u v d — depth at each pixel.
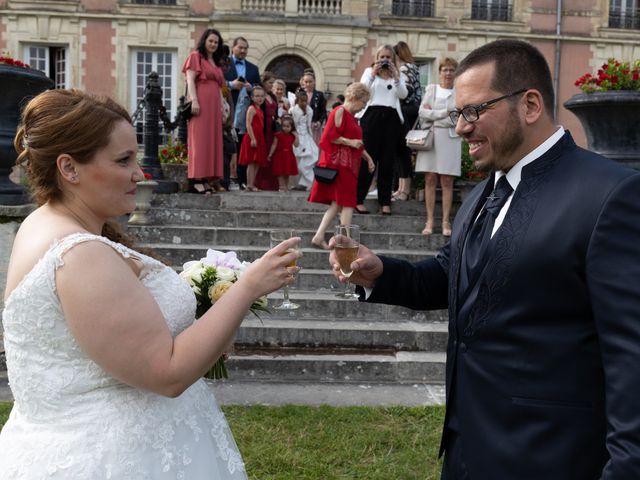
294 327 5.26
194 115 7.65
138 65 21.88
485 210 1.94
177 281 1.86
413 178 8.49
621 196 1.63
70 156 1.70
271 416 4.08
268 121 9.72
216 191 8.17
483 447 1.76
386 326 5.43
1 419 3.93
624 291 1.54
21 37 21.17
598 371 1.67
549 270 1.69
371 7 22.17
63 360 1.65
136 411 1.70
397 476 3.38
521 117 1.83
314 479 3.33
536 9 22.73
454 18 22.59
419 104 8.07
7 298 1.70
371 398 4.54
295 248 1.76
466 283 1.91
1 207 5.16
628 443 1.45
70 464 1.62
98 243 1.64
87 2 21.27
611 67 5.77
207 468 1.82
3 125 5.21
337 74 21.86
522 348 1.73
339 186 6.29
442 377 4.96
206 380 4.77
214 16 21.31
